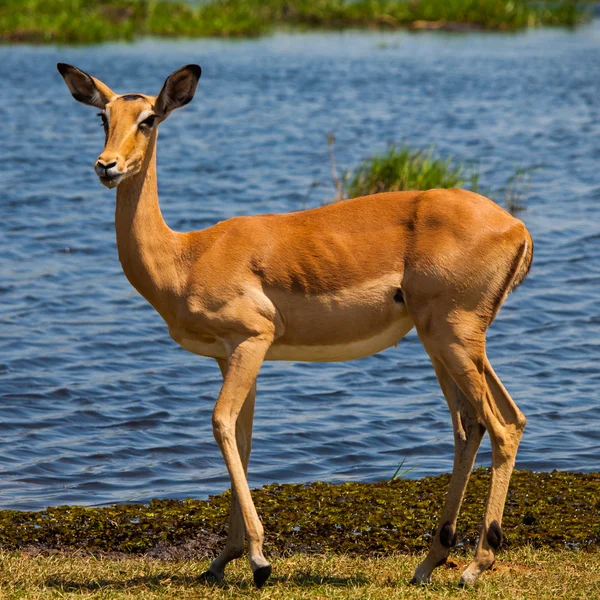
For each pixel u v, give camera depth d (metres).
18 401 21.72
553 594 12.09
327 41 99.00
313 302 12.47
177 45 93.12
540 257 32.69
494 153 48.78
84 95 13.20
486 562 12.47
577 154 48.81
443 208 12.46
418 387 23.23
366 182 35.72
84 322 26.80
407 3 114.62
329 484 17.28
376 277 12.45
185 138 53.34
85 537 14.99
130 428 20.58
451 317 12.26
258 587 12.16
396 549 14.46
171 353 25.11
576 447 19.39
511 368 24.09
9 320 26.66
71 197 39.81
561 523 15.25
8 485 17.73
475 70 79.31
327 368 24.59
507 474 12.46
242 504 12.08
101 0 105.88
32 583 12.64
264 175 43.75
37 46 90.00
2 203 38.44
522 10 111.50
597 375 23.58
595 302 28.70
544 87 71.06
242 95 67.88
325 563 13.58
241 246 12.56
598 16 121.12
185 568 13.45
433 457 19.19
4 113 59.88
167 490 17.67
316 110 62.28
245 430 12.91
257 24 104.62
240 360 12.34
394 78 75.50
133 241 12.68
